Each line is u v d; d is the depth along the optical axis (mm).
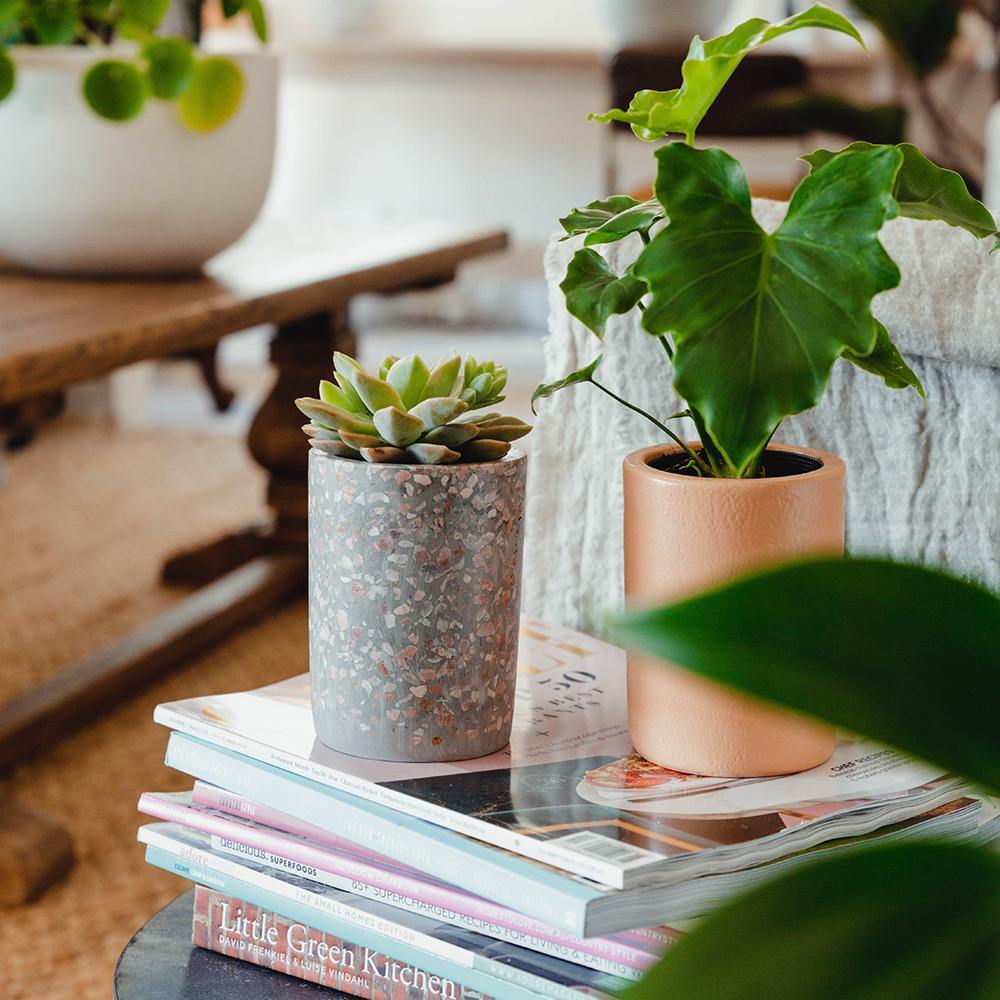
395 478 562
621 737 622
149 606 2162
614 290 546
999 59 3258
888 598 324
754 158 3525
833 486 565
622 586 772
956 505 703
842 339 426
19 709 1622
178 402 3611
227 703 645
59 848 1343
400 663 575
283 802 588
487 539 577
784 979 311
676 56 3057
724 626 310
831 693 308
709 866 506
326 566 581
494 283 3824
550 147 3721
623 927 494
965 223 540
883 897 330
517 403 3041
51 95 1480
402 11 3984
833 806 542
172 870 626
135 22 1480
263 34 1627
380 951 566
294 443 2193
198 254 1613
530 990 528
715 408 427
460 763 589
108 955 1201
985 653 323
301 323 2131
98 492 2803
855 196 441
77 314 1338
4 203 1548
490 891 516
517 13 3977
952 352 661
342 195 3857
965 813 587
